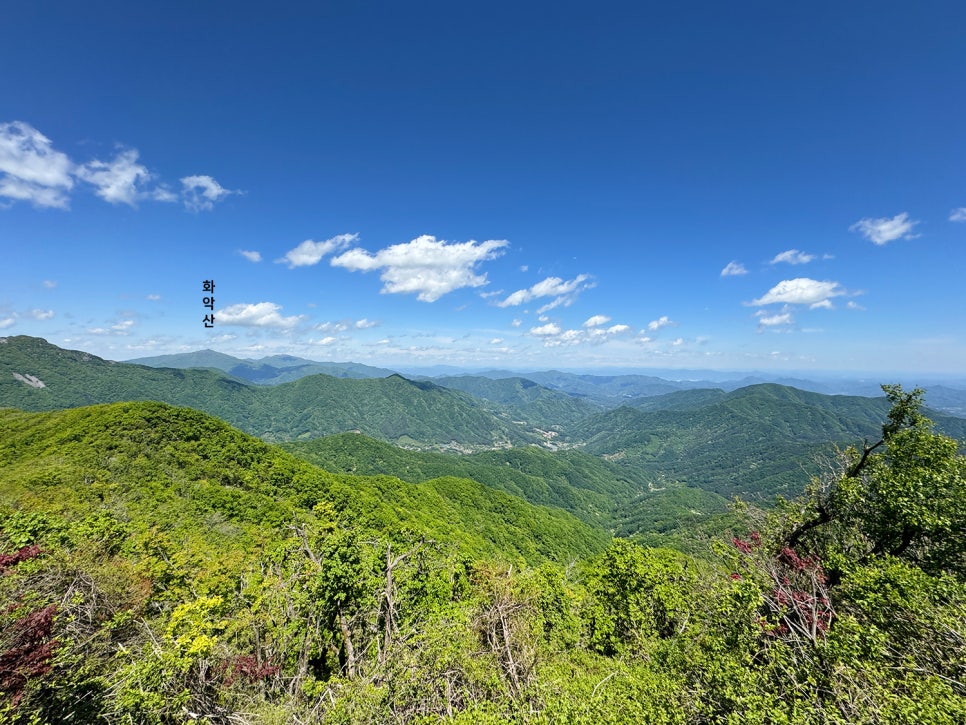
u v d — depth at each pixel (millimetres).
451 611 13859
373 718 8531
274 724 9086
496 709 8672
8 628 9211
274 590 14148
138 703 8672
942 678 6148
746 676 7469
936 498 11328
